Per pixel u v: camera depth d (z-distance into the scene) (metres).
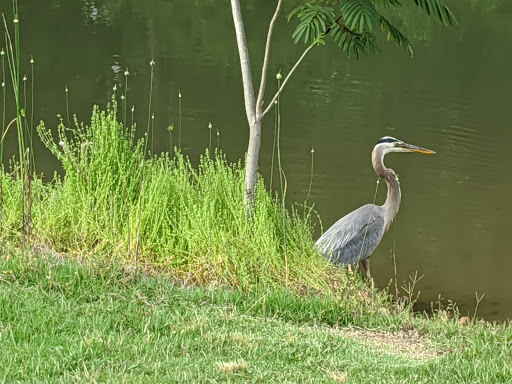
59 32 18.08
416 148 9.43
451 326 6.85
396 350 6.07
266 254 7.67
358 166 12.29
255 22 19.62
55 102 14.20
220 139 13.13
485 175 12.20
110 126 8.31
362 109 14.55
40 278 6.23
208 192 8.19
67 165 8.17
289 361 5.33
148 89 15.12
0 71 15.45
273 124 13.75
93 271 6.48
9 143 12.38
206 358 5.14
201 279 7.38
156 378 4.75
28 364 4.76
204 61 16.81
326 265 8.18
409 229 10.53
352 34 7.88
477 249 9.93
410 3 20.86
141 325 5.59
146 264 7.41
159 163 9.20
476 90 15.74
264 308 6.55
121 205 7.96
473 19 20.53
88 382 4.59
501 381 5.26
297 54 17.53
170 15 19.97
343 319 6.80
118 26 18.81
